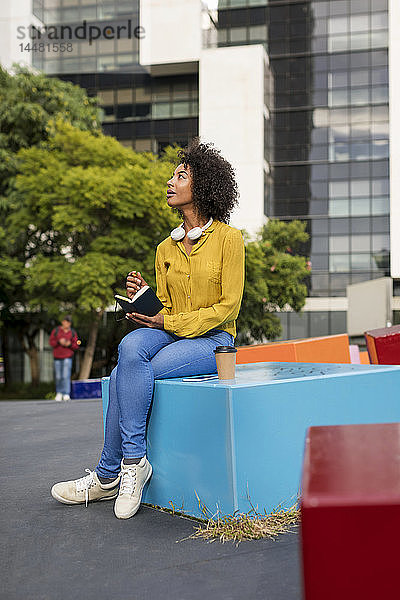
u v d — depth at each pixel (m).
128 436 3.29
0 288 21.38
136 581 2.31
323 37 33.09
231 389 2.91
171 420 3.28
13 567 2.53
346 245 32.28
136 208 18.14
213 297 3.64
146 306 3.45
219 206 3.74
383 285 15.45
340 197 32.53
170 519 3.16
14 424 7.86
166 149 20.45
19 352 30.97
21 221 20.47
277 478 3.03
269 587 2.18
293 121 33.19
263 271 24.00
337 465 1.28
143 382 3.30
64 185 18.77
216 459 3.01
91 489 3.51
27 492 3.93
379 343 5.26
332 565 1.11
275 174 33.16
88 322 20.20
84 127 23.95
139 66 33.50
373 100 32.53
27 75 23.84
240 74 32.12
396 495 1.11
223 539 2.76
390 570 1.10
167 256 3.83
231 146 32.00
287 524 2.91
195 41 32.66
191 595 2.15
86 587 2.28
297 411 3.10
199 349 3.49
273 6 33.44
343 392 3.25
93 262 17.88
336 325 31.91
